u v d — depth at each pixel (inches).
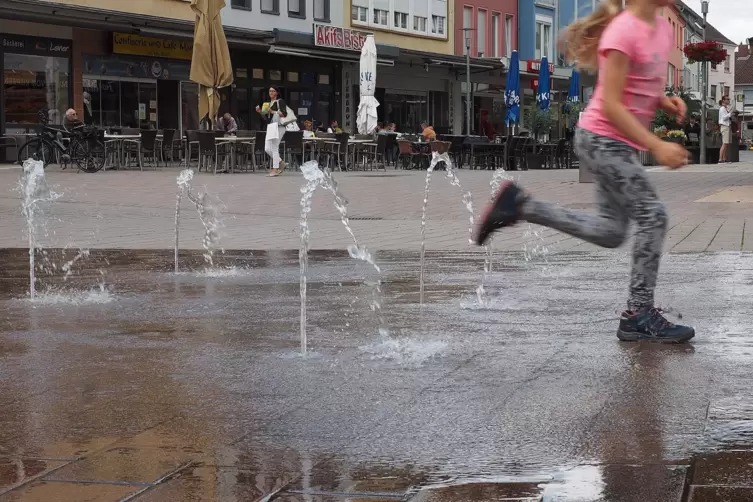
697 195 794.8
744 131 3961.6
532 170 1473.9
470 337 249.6
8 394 195.6
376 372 212.1
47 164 1162.0
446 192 862.5
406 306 299.9
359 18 1899.6
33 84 1299.2
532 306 297.4
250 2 1627.7
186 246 490.6
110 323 275.7
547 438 161.6
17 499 134.0
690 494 129.9
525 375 207.3
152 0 1446.9
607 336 248.7
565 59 246.8
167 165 1284.4
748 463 144.5
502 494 132.0
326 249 474.6
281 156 1268.5
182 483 140.7
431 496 131.8
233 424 172.7
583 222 240.4
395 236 532.4
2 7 1175.0
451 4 2175.2
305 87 1772.9
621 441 159.0
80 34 1354.6
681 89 1672.0
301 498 133.9
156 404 187.0
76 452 156.6
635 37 229.0
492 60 2116.1
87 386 201.8
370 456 153.6
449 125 2169.0
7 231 560.7
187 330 264.1
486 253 441.4
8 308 303.9
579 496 130.6
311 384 201.8
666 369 210.5
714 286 328.2
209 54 1195.9
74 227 583.5
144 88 1455.5
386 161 1562.5
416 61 1948.8
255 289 341.1
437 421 173.2
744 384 196.5
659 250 238.4
